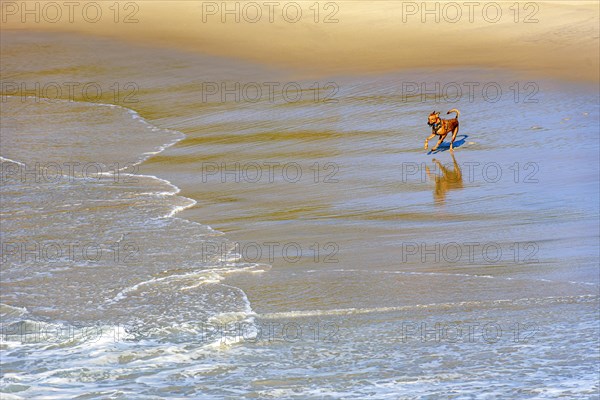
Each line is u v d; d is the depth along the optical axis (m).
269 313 31.42
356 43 109.50
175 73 96.88
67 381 25.06
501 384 23.89
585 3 128.62
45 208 48.97
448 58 99.25
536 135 64.81
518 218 44.66
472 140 64.12
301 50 107.12
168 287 34.94
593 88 81.50
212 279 35.69
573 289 33.47
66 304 33.28
